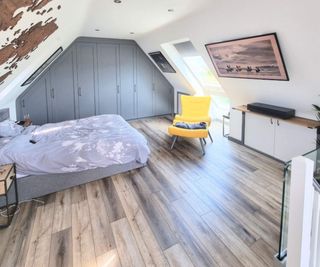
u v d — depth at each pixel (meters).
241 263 1.71
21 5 1.13
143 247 1.88
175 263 1.72
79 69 5.34
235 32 2.82
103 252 1.83
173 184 2.87
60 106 5.32
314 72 2.41
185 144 4.34
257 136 3.83
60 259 1.77
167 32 4.11
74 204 2.47
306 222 1.17
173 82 6.34
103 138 3.03
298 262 1.22
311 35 2.07
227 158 3.66
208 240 1.94
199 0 2.57
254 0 2.23
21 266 1.71
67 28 2.94
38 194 2.59
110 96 5.82
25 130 3.37
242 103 4.14
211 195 2.62
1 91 2.92
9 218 2.17
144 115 6.43
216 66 3.71
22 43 1.74
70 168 2.69
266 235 1.98
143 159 3.18
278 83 2.96
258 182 2.88
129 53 5.82
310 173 1.11
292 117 3.16
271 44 2.49
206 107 4.71
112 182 2.93
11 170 2.22
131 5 2.76
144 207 2.41
